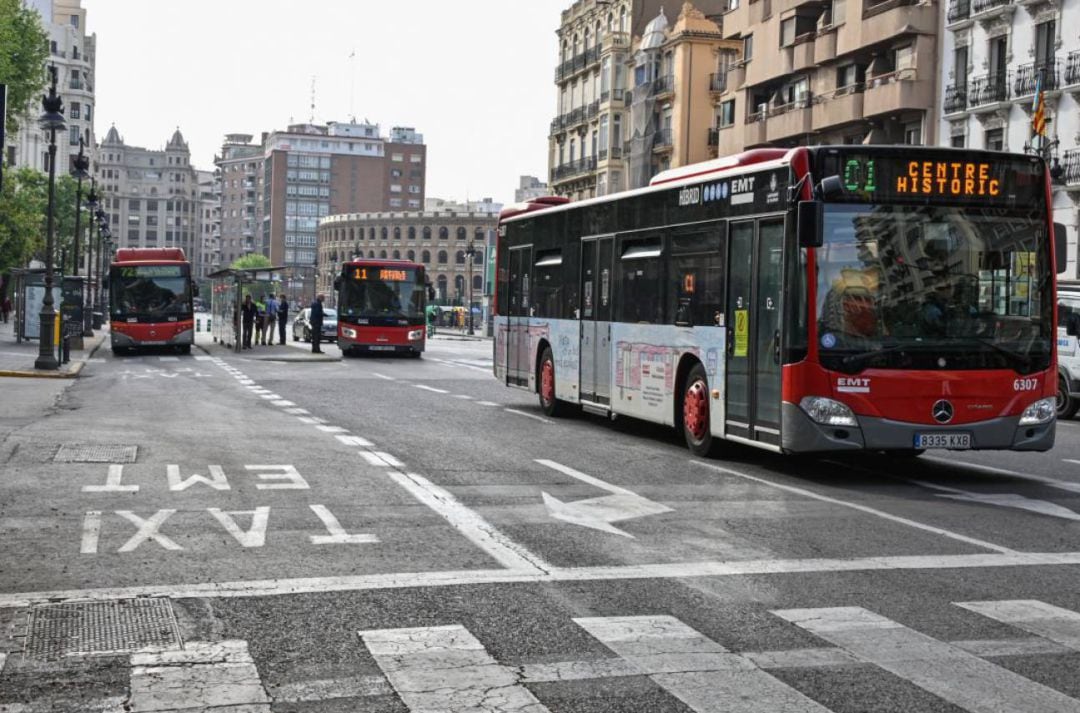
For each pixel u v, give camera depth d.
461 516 10.15
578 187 86.62
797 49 56.97
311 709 5.20
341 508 10.44
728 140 63.47
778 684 5.62
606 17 83.19
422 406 21.80
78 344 44.81
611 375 17.70
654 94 74.75
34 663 5.84
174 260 46.03
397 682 5.58
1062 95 43.09
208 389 25.72
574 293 19.17
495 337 23.44
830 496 11.86
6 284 80.69
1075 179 42.50
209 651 6.05
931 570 8.32
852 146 12.75
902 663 5.99
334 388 26.45
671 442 16.70
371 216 191.75
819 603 7.28
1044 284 13.07
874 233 12.72
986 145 46.78
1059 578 8.12
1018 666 5.98
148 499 10.75
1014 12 45.12
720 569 8.23
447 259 184.75
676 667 5.87
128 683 5.54
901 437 12.65
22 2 58.62
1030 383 12.91
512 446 15.57
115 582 7.56
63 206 117.06
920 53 49.25
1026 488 12.81
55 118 31.36
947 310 12.80
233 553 8.51
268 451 14.35
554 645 6.25
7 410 19.75
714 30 72.00
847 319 12.64
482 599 7.24
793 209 12.84
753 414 13.61
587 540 9.20
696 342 15.02
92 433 15.88
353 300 44.69
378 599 7.20
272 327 54.84
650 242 16.48
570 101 88.31
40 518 9.77
